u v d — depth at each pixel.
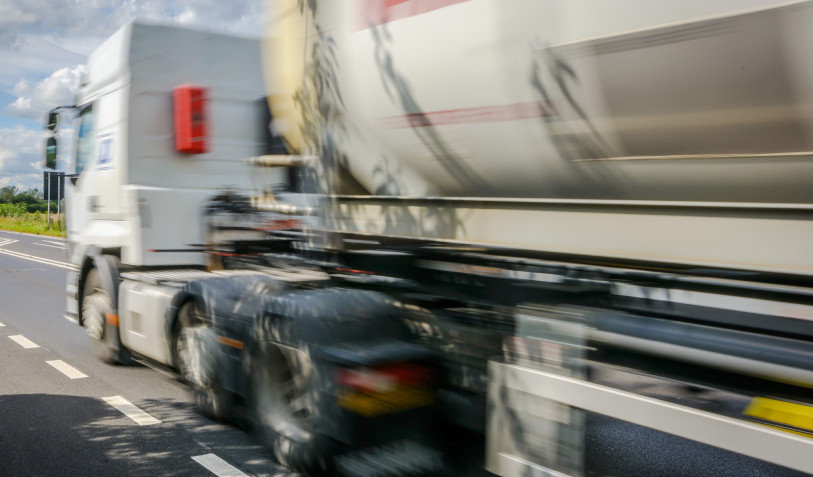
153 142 5.69
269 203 4.54
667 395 2.25
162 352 4.95
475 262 3.22
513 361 2.76
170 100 5.75
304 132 3.95
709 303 2.37
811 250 2.11
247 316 3.79
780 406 1.98
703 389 2.18
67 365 6.23
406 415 3.17
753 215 2.24
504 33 2.73
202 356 4.24
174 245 5.75
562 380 2.54
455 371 3.18
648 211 2.53
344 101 3.57
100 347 6.17
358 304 3.41
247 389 3.79
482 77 2.84
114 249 6.01
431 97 3.09
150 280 5.21
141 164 5.66
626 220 2.60
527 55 2.66
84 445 4.14
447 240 3.30
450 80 2.98
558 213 2.84
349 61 3.48
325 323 3.32
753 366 2.04
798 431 1.93
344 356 3.16
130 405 4.96
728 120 2.15
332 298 3.44
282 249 4.33
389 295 3.52
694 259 2.39
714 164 2.25
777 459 1.93
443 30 2.96
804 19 1.89
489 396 2.82
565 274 2.83
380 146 3.47
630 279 2.60
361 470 3.09
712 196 2.32
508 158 2.87
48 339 7.51
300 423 3.48
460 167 3.11
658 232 2.50
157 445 4.12
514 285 3.05
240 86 5.84
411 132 3.25
